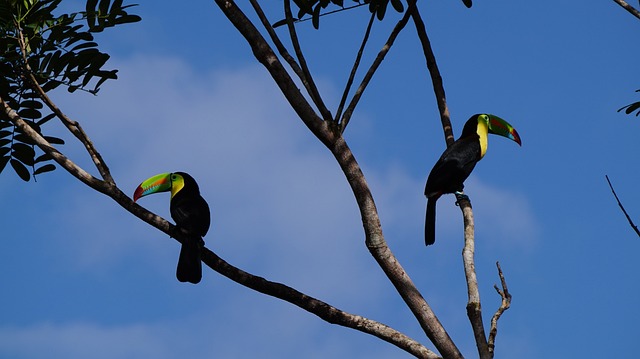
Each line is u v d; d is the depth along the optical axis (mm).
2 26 11242
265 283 9906
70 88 11648
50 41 11312
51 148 10898
